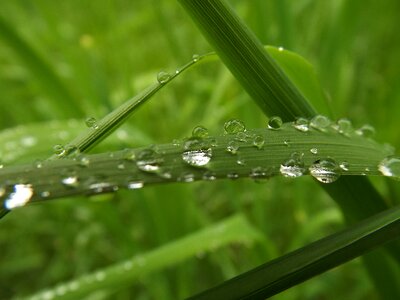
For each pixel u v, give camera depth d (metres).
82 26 0.39
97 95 0.29
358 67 0.37
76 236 0.32
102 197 0.24
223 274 0.28
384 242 0.12
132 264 0.19
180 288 0.25
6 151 0.20
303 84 0.16
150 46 0.42
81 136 0.13
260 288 0.12
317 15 0.34
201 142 0.12
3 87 0.35
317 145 0.13
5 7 0.42
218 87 0.30
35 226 0.32
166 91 0.36
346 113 0.33
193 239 0.20
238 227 0.21
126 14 0.46
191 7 0.13
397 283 0.16
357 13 0.30
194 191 0.32
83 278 0.19
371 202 0.14
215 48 0.13
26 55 0.26
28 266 0.31
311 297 0.27
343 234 0.12
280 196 0.30
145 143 0.24
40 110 0.34
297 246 0.24
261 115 0.29
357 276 0.26
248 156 0.12
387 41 0.36
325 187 0.14
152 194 0.26
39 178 0.11
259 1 0.26
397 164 0.13
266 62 0.13
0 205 0.11
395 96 0.28
